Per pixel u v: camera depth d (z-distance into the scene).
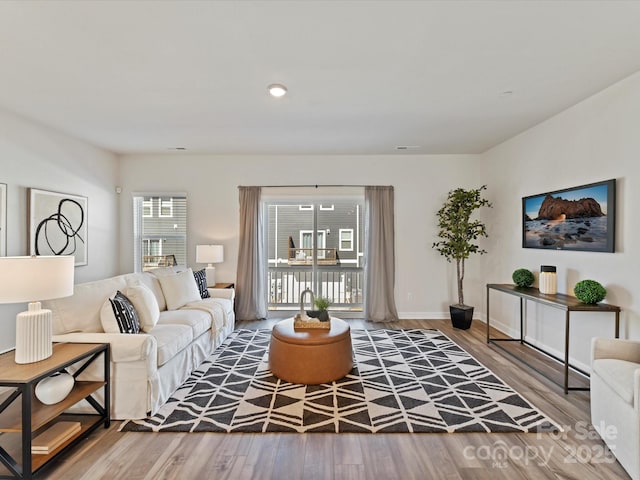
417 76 2.53
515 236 4.08
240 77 2.54
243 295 4.98
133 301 2.73
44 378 1.84
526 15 1.81
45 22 1.86
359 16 1.82
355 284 5.35
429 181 5.05
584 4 1.71
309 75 2.51
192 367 3.04
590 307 2.57
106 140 4.28
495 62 2.32
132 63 2.33
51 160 3.82
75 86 2.70
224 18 1.83
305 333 2.94
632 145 2.51
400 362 3.29
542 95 2.88
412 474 1.76
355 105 3.09
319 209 5.33
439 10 1.76
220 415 2.31
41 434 1.90
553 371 3.05
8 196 3.31
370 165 5.07
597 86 2.70
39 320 1.91
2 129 3.24
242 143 4.41
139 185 5.10
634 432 1.67
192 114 3.32
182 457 1.88
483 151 4.83
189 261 5.14
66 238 4.04
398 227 5.08
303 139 4.21
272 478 1.72
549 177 3.46
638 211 2.46
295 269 5.39
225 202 5.11
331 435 2.10
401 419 2.26
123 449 1.95
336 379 2.85
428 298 5.09
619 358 2.10
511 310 4.18
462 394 2.61
